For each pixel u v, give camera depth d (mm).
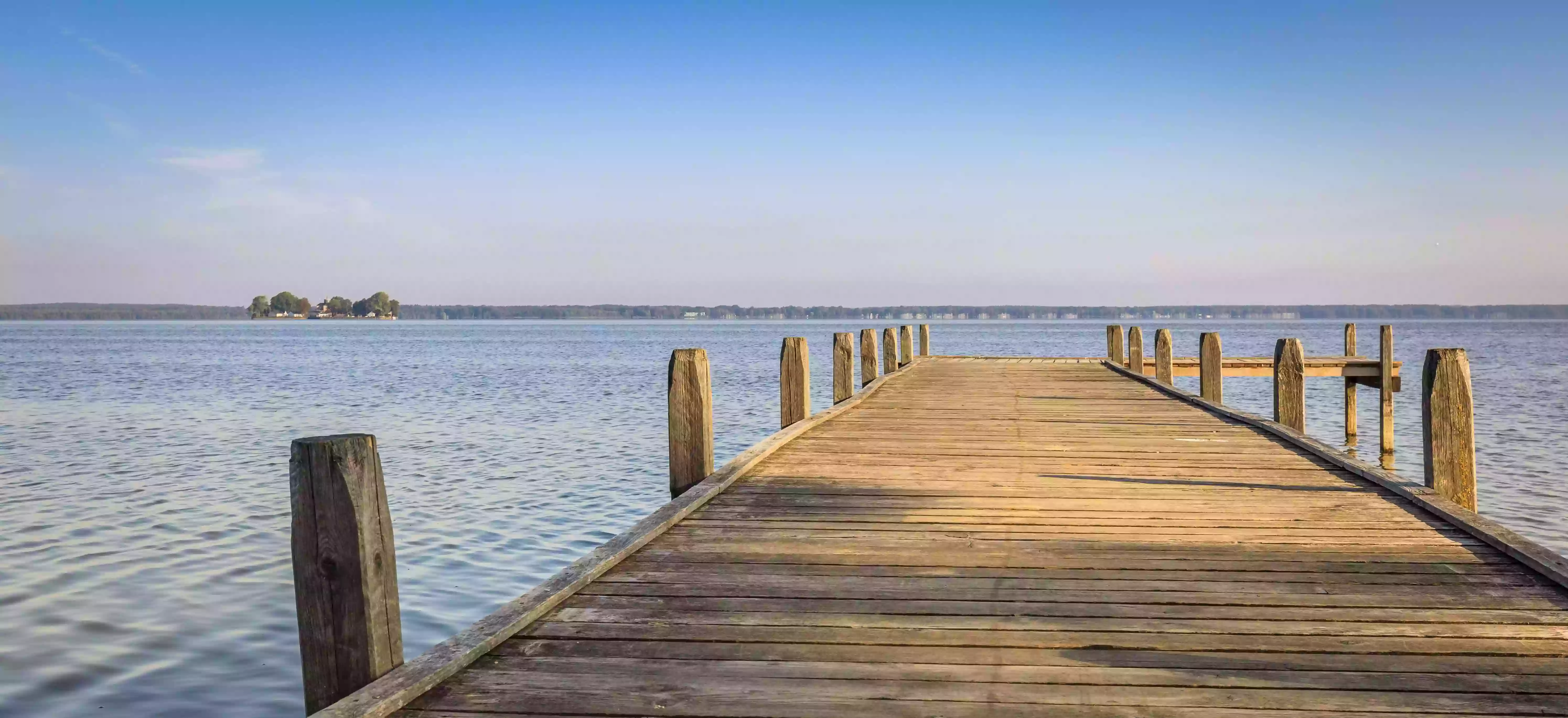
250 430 20188
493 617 3775
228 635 7066
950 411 11484
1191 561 4773
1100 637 3707
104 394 29656
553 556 9492
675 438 6742
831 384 33906
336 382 35094
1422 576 4461
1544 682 3225
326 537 2936
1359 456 17297
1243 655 3502
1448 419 6203
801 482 6922
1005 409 11711
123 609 7629
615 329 181375
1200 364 14070
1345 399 24078
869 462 7766
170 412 23984
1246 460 7820
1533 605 4027
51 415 23344
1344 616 3914
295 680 6285
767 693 3189
